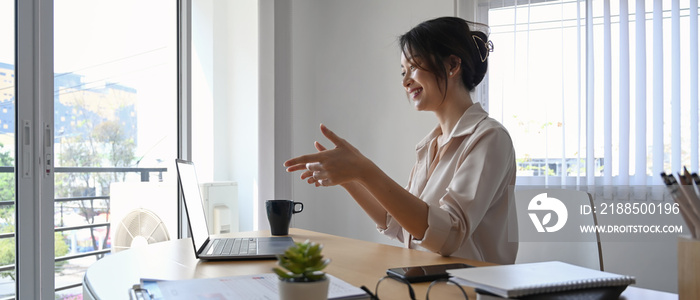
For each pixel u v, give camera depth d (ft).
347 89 10.44
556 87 8.45
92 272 3.16
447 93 4.26
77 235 9.31
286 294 1.90
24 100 6.19
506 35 8.79
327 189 10.54
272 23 9.01
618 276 2.38
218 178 10.27
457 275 2.40
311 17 10.66
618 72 8.15
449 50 4.10
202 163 10.27
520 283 2.20
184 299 2.19
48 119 6.47
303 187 10.32
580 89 8.28
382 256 3.64
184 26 8.73
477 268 2.60
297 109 10.24
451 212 3.56
